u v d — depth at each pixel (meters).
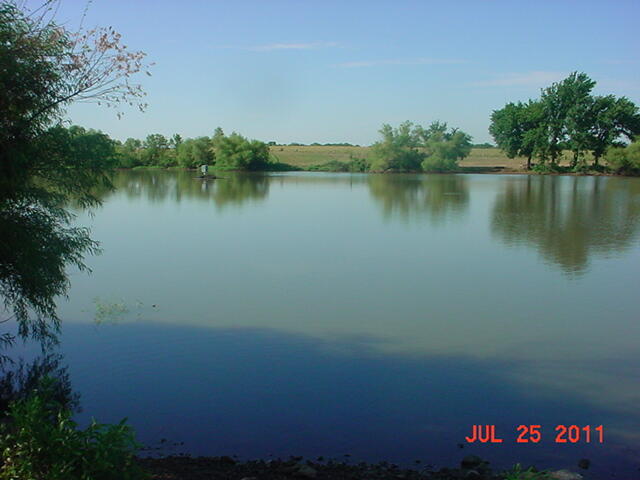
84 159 11.84
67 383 10.70
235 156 109.94
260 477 7.00
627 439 8.77
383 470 7.56
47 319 14.41
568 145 93.81
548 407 9.94
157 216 37.66
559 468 7.85
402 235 30.39
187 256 23.94
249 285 18.91
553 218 38.41
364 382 10.97
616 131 92.31
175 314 15.37
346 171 114.38
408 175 100.62
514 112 98.56
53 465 4.98
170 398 10.09
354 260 23.47
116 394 10.23
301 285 19.02
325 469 7.52
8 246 11.12
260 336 13.72
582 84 92.12
